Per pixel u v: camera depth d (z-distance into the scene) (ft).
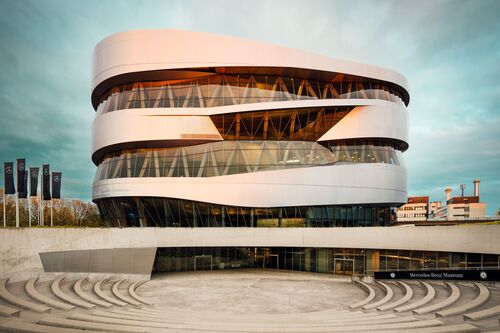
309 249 109.29
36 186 99.35
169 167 114.93
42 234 77.30
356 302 69.62
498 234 78.69
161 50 113.09
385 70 124.67
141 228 93.04
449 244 87.61
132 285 83.56
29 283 69.31
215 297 73.46
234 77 118.21
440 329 38.73
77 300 58.03
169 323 45.65
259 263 115.03
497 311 47.19
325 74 118.52
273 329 41.37
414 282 81.00
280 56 112.98
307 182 112.78
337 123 117.91
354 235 101.96
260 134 116.67
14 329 34.12
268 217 114.21
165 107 115.75
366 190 115.34
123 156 119.85
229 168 113.19
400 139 122.52
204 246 106.63
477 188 308.19
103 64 119.34
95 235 86.38
